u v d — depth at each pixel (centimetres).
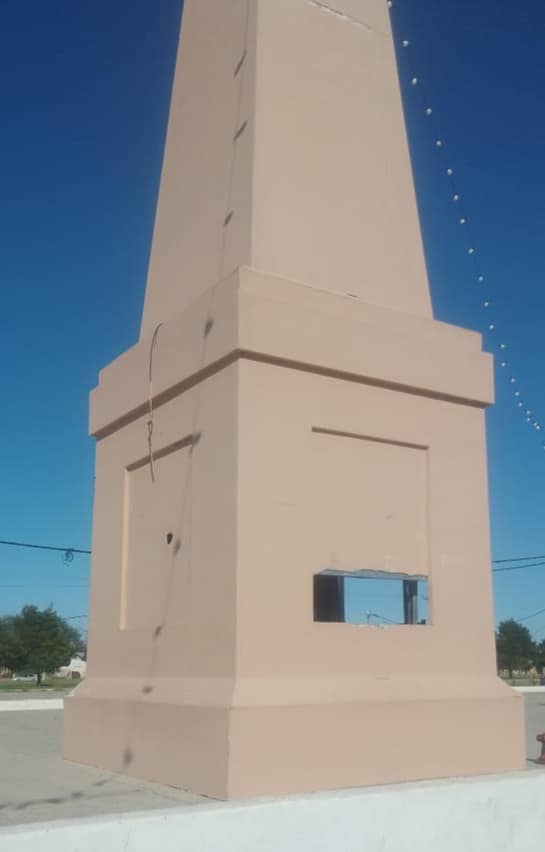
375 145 1012
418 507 904
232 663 755
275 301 832
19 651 5441
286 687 762
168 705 811
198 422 864
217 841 579
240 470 788
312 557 816
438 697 840
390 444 896
